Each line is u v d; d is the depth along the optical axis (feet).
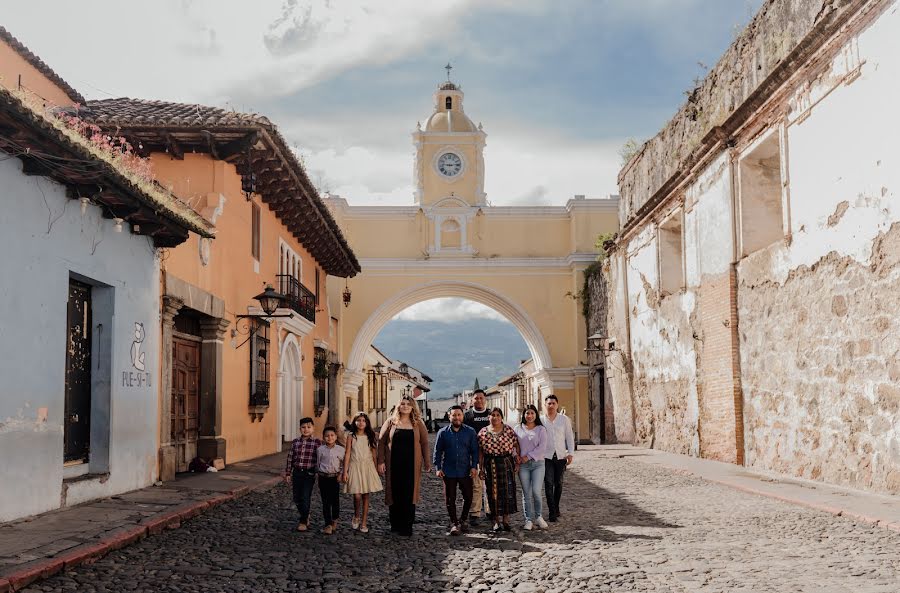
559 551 25.03
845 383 39.63
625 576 21.17
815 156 42.52
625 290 86.02
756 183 53.21
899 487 34.88
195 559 23.56
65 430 33.01
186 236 39.70
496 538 27.91
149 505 32.30
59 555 22.07
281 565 23.02
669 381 69.82
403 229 123.95
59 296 30.78
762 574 21.11
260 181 59.41
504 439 29.50
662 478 47.78
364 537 28.07
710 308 58.39
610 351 93.40
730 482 42.60
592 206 121.70
